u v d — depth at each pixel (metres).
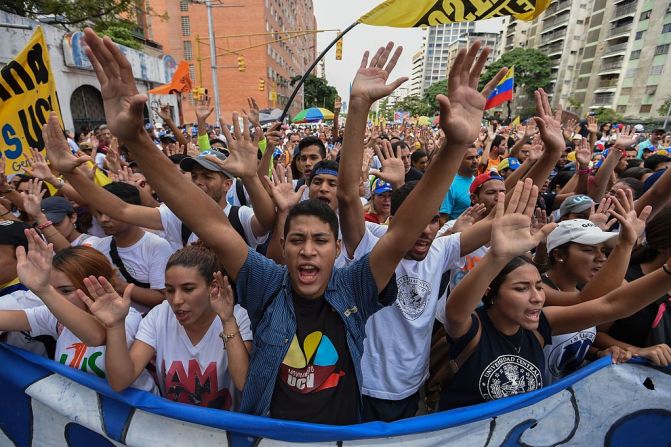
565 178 5.06
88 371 1.86
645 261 2.27
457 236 2.29
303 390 1.59
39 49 3.51
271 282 1.66
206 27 42.25
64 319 1.64
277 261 2.49
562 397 1.85
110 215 2.49
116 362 1.65
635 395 1.92
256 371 1.58
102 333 1.73
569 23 61.41
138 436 1.76
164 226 2.71
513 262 1.83
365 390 2.15
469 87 1.46
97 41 1.32
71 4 12.27
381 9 3.44
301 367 1.59
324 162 3.06
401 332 2.12
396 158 2.89
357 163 1.92
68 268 1.87
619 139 3.96
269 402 1.57
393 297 1.69
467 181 4.72
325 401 1.58
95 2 12.59
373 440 1.64
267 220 2.52
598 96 55.50
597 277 2.05
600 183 4.09
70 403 1.82
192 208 1.58
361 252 2.23
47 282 1.59
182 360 1.89
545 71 61.59
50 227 2.77
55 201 2.98
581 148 4.28
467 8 3.23
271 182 2.59
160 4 41.84
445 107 1.37
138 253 2.67
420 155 5.95
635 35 48.12
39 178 3.13
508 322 1.89
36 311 1.98
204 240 1.63
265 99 43.41
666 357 1.88
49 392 1.84
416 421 1.67
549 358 2.14
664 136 11.15
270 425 1.58
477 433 1.78
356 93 1.78
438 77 161.62
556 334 2.03
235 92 43.28
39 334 1.99
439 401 2.08
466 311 1.75
